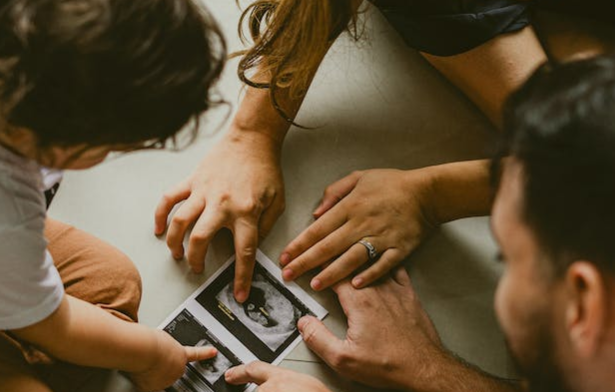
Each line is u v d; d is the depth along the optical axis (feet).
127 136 2.61
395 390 4.07
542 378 2.06
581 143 1.71
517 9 4.11
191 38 2.58
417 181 4.22
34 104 2.45
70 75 2.40
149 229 4.40
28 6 2.38
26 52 2.39
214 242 4.37
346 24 4.01
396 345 3.97
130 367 3.68
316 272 4.32
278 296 4.26
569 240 1.75
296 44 3.93
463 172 4.15
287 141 4.60
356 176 4.34
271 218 4.35
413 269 4.33
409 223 4.21
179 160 4.56
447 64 4.48
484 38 4.09
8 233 2.77
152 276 4.29
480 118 4.70
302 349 4.17
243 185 4.25
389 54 4.86
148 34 2.48
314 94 4.73
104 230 4.38
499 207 1.98
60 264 3.89
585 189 1.70
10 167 2.69
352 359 3.94
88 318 3.43
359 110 4.70
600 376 1.83
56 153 2.64
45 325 3.17
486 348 4.17
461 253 4.36
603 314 1.71
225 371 4.09
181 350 3.93
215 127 4.61
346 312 4.12
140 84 2.49
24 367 3.53
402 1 4.16
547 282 1.86
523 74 4.09
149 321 4.19
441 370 3.94
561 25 4.37
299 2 3.74
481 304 4.27
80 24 2.38
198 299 4.25
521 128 1.85
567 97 1.78
